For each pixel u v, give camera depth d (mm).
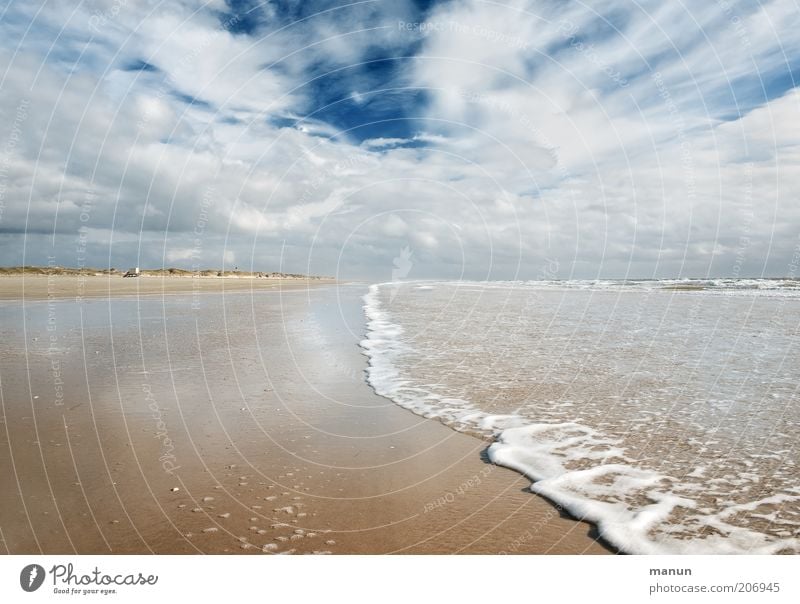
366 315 17625
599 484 4656
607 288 34062
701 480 4719
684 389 7746
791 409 6730
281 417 6445
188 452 5270
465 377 8562
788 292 26562
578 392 7637
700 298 23531
